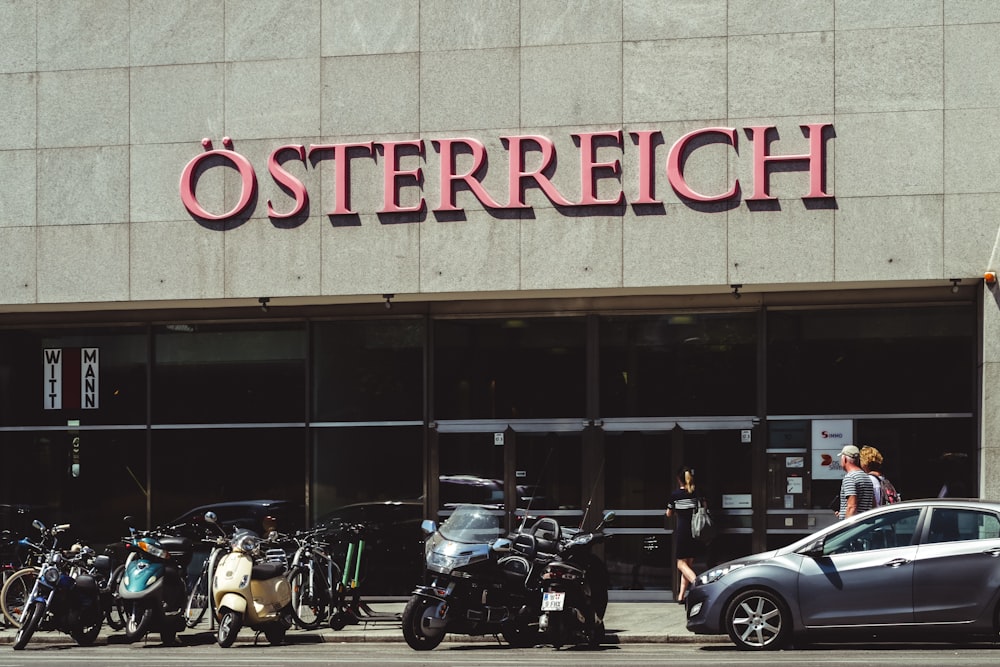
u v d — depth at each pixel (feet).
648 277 58.70
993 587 42.42
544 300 62.95
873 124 57.36
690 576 59.06
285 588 50.39
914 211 57.00
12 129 64.18
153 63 63.16
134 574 50.11
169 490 66.08
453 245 60.23
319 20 61.82
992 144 56.65
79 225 63.41
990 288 56.65
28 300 63.62
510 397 63.10
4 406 68.03
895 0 57.41
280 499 64.90
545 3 60.03
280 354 65.51
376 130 61.11
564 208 59.41
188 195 62.34
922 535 43.57
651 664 40.22
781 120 57.98
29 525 67.31
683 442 61.62
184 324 66.64
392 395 64.18
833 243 57.47
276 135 61.93
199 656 45.55
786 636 44.24
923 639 46.91
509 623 46.83
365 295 61.41
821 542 44.55
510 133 60.03
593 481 62.08
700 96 58.65
